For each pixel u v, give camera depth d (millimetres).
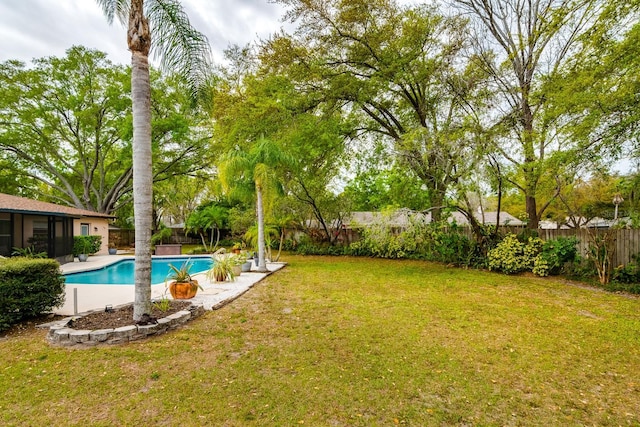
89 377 3250
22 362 3584
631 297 7121
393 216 11102
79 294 7078
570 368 3596
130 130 19500
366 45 11867
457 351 4031
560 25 9641
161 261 16156
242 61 13625
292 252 17781
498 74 10789
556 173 8914
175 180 26750
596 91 7348
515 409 2789
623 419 2674
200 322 5098
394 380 3258
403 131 14094
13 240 11680
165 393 2961
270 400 2861
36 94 19844
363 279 9328
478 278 9453
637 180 8781
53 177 24125
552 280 9141
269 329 4785
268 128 12539
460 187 9523
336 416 2645
